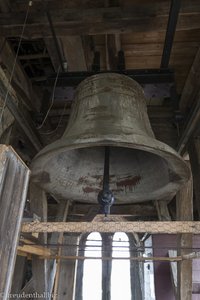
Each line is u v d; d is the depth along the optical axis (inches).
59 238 92.3
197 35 102.7
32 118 92.7
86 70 95.3
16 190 35.1
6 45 91.2
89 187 75.8
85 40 94.4
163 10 78.5
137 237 151.5
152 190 72.3
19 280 103.3
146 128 65.2
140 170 75.9
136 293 193.9
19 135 89.0
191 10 77.7
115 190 75.9
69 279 91.4
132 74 78.7
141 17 78.8
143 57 113.2
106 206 58.2
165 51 78.4
